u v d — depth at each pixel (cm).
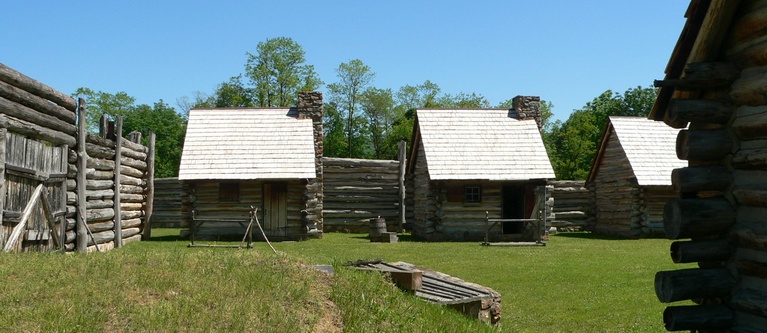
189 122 2845
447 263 1780
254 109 2944
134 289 817
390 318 862
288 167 2655
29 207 1328
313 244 2378
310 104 2914
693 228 680
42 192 1398
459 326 906
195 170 2616
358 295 929
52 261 952
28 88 1362
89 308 724
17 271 861
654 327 1049
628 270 1650
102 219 1889
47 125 1451
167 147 6334
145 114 6412
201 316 737
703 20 700
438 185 2725
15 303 730
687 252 687
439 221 2723
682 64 757
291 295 873
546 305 1230
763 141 653
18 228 1271
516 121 3027
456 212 2731
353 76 6562
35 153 1372
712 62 695
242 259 1067
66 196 1553
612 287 1402
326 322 813
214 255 1105
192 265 991
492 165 2773
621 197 2970
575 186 3322
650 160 2905
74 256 1030
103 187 1903
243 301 813
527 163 2803
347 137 6806
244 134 2800
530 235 2714
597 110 6506
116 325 691
